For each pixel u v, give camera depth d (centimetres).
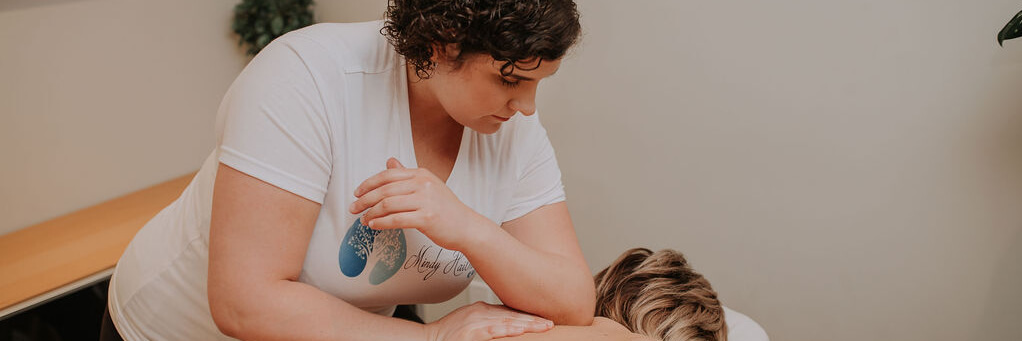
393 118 79
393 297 92
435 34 65
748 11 162
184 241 91
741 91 170
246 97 73
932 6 146
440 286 94
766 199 178
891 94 155
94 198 200
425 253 88
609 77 184
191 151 221
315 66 74
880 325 177
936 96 152
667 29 173
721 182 182
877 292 175
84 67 190
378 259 86
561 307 86
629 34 178
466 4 62
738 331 137
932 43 148
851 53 156
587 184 200
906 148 158
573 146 197
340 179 79
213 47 220
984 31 143
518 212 93
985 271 161
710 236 189
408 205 74
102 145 198
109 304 104
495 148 88
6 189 181
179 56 211
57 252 172
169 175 217
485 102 70
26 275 160
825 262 178
